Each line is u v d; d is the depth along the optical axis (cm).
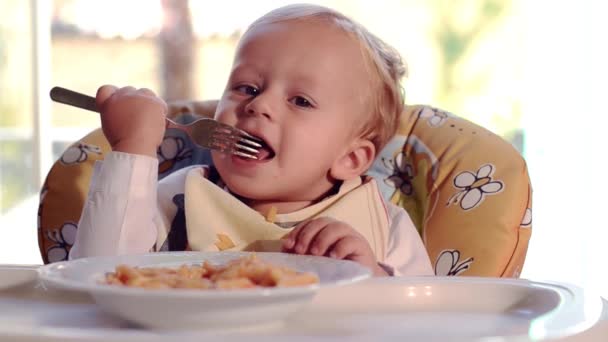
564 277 351
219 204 120
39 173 449
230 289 60
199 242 118
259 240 119
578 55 385
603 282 343
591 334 62
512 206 127
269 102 122
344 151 133
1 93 460
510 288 78
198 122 112
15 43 459
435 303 78
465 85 533
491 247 124
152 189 104
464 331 68
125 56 477
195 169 129
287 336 54
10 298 79
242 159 122
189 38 474
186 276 68
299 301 64
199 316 60
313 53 126
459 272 123
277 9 136
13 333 53
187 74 475
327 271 73
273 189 124
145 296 58
